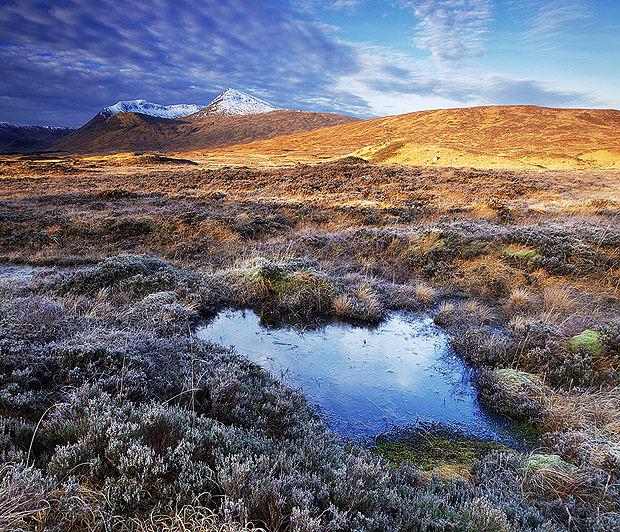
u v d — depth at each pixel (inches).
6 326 224.8
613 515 136.5
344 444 175.5
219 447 132.6
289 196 1013.8
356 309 339.3
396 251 497.4
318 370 254.1
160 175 1531.7
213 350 250.4
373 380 244.5
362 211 715.4
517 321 302.7
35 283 362.3
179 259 491.5
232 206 791.7
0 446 124.4
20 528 89.0
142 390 177.3
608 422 193.6
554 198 1023.0
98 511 99.5
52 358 189.6
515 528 123.6
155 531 99.8
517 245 477.1
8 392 156.2
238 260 454.0
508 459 171.8
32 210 756.6
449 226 577.0
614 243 463.5
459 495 145.3
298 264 411.2
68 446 122.0
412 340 304.0
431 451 184.9
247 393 195.8
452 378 250.5
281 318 334.0
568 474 157.2
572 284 389.7
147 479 113.3
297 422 183.2
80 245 549.0
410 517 123.0
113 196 957.8
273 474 126.6
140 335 240.7
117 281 368.5
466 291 402.3
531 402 211.2
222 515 104.0
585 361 244.5
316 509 111.1
